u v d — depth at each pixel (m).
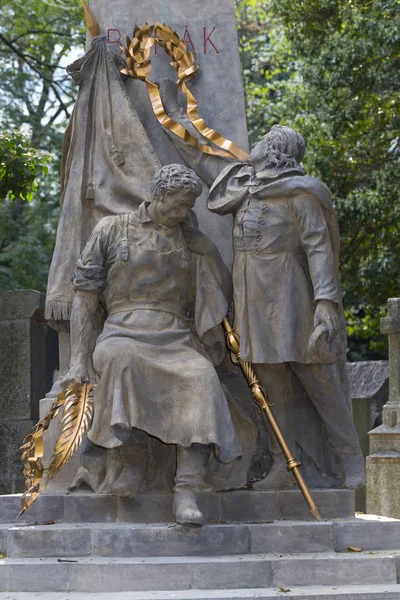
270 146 9.44
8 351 14.95
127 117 9.94
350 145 23.17
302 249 9.32
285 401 9.39
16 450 14.77
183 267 9.23
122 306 9.16
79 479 9.12
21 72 29.08
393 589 7.83
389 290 23.27
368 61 22.02
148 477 8.98
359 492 15.90
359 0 22.61
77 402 8.70
